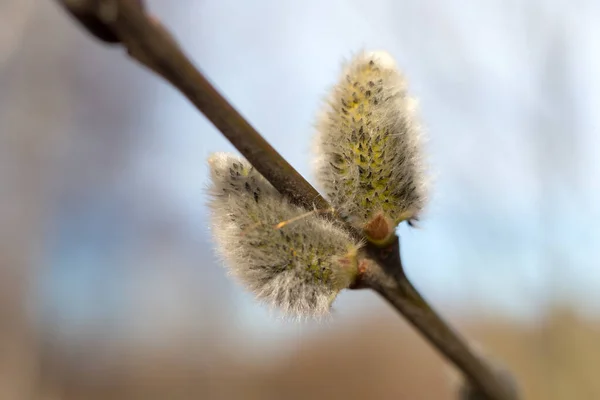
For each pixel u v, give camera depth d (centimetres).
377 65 18
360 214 18
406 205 18
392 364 79
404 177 18
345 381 79
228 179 18
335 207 18
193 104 17
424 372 76
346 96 18
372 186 18
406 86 19
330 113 18
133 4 16
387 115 18
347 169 18
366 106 18
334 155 18
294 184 18
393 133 18
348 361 80
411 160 18
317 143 19
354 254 18
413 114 18
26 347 56
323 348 82
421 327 19
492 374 20
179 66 16
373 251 19
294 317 19
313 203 18
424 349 78
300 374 78
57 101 60
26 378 54
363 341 81
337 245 18
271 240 18
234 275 19
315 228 18
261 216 18
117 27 16
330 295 19
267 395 76
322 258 18
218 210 18
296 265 18
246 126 17
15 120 58
